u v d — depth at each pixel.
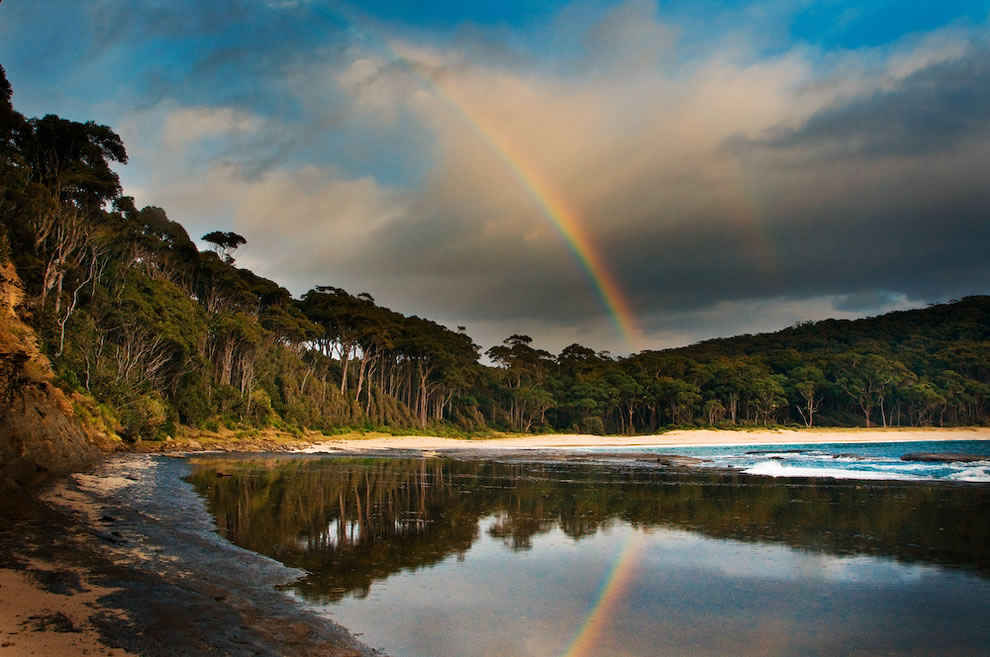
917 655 7.62
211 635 7.54
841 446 88.06
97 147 51.41
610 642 8.00
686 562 12.52
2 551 10.70
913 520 17.48
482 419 122.94
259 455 48.19
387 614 9.02
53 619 7.52
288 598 9.66
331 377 100.38
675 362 141.12
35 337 30.80
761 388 126.69
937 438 115.12
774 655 7.61
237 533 14.90
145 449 43.41
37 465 20.86
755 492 24.67
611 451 73.06
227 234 85.75
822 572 11.70
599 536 15.31
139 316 52.53
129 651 6.73
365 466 39.22
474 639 8.07
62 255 43.09
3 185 40.91
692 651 7.73
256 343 70.25
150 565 10.81
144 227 67.19
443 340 117.12
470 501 21.92
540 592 10.27
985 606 9.56
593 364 151.12
